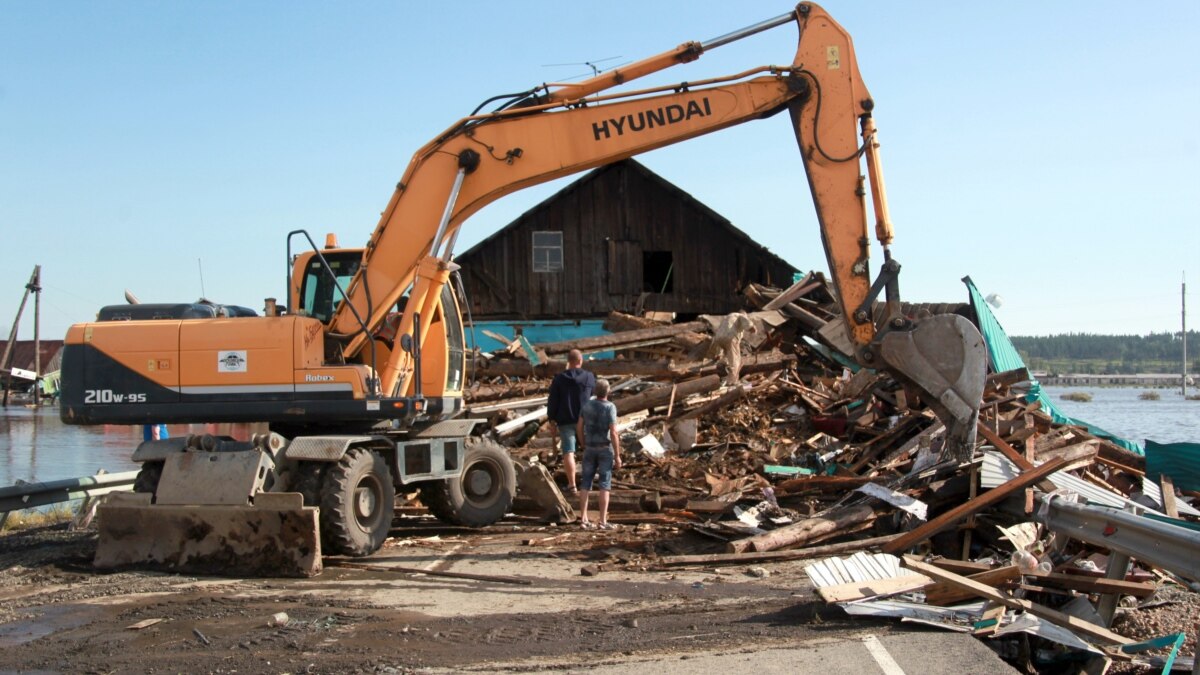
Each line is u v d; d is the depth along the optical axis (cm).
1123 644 603
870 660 555
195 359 950
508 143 979
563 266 2956
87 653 617
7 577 859
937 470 1055
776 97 957
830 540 958
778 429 1503
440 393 1052
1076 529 720
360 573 860
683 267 2966
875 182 934
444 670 566
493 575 841
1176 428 2645
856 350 920
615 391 1636
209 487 884
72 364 964
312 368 938
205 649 621
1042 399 1575
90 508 1169
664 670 552
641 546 968
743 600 728
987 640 620
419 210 979
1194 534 570
